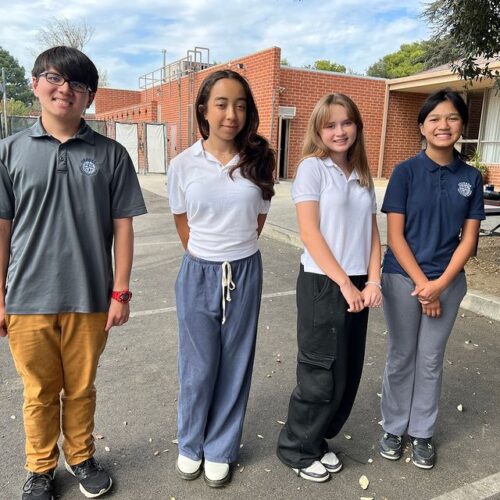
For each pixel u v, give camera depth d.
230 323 2.44
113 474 2.56
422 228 2.51
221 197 2.29
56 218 2.14
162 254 7.16
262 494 2.45
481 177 2.55
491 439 2.92
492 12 4.92
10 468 2.58
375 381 3.57
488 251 6.98
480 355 3.99
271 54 13.20
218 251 2.36
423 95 15.70
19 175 2.09
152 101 22.36
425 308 2.53
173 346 4.09
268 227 8.49
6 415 3.04
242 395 2.55
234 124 2.23
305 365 2.42
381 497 2.44
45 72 2.02
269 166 2.38
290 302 5.22
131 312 4.85
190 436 2.53
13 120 16.59
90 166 2.17
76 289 2.21
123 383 3.48
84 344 2.32
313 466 2.54
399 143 15.80
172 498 2.41
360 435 2.94
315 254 2.28
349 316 2.33
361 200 2.35
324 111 2.29
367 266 2.42
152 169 20.72
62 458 2.69
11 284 2.17
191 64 19.00
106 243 2.32
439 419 3.11
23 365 2.25
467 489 2.51
